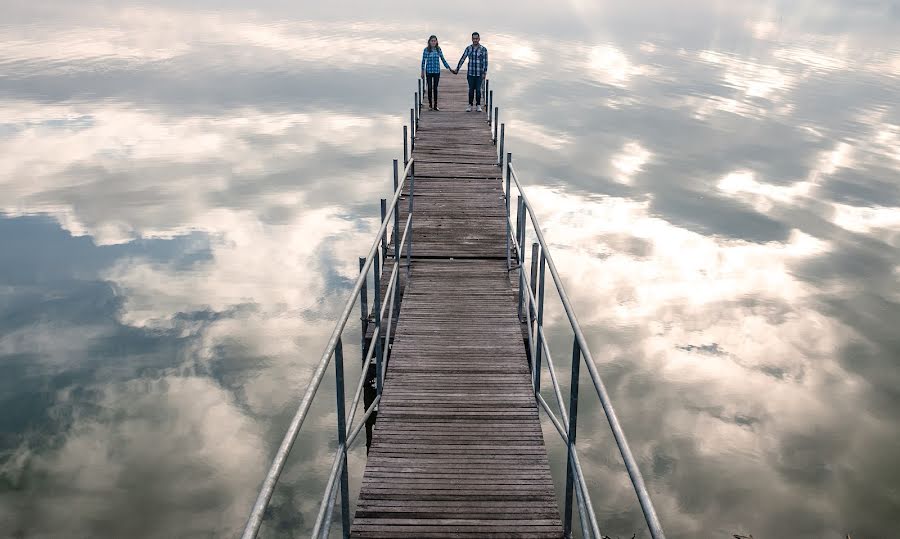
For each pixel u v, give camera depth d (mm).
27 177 20031
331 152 23547
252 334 10906
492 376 5598
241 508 7105
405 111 30906
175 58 44562
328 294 12492
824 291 12969
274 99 32969
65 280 13016
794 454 8195
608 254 14664
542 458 4438
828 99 34969
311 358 10172
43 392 9180
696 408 9102
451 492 4082
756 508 7312
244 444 8148
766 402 9266
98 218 16656
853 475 7793
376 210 17594
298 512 7066
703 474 7809
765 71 44156
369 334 7152
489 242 9188
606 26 71125
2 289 12570
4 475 7508
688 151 23938
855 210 18016
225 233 15727
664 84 38156
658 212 17516
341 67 42000
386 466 4336
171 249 14703
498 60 44531
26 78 36906
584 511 3111
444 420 4910
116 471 7637
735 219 17078
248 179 20172
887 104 33969
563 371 10086
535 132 26297
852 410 9117
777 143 25406
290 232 15875
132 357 10148
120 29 60094
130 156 22625
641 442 8359
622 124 28094
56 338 10711
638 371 10008
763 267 14117
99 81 36750
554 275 4160
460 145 14133
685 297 12617
